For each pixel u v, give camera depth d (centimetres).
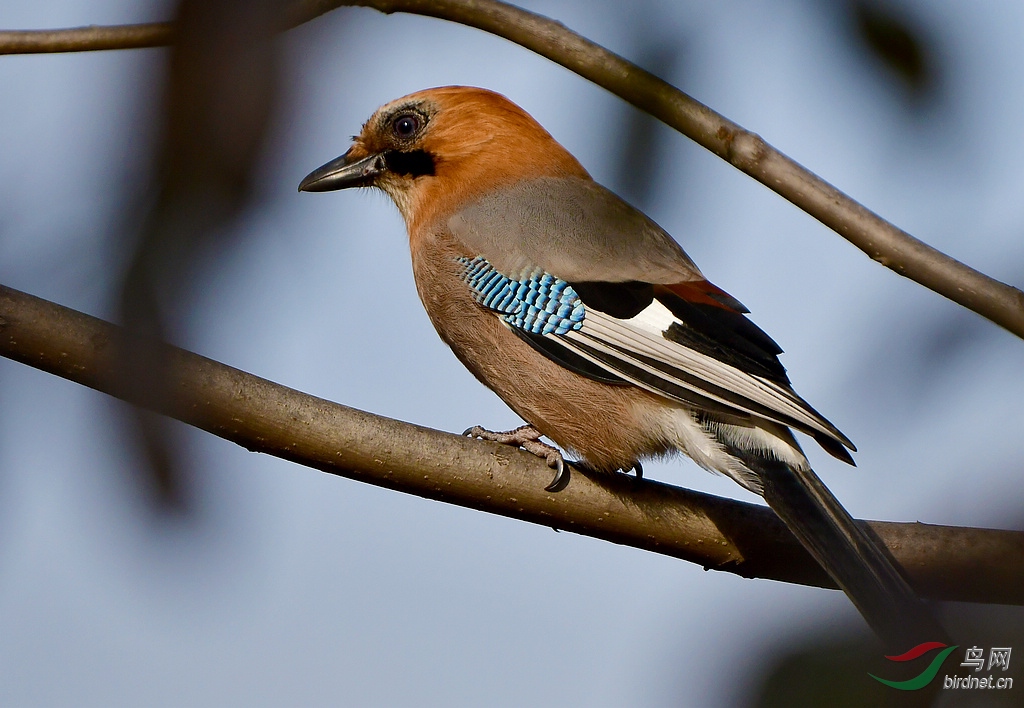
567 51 592
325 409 674
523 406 887
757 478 776
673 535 748
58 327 586
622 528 746
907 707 562
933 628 582
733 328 809
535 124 991
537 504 732
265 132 315
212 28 311
